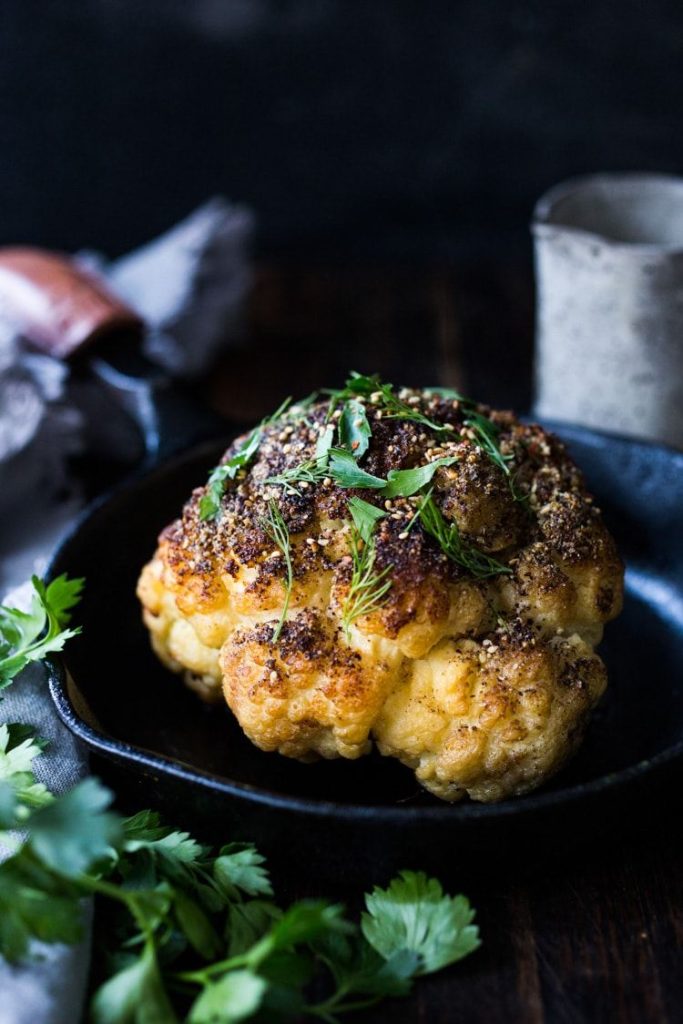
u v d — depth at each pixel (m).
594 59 0.85
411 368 0.74
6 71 0.85
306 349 0.76
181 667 0.50
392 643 0.45
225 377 0.73
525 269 0.86
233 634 0.47
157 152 0.88
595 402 0.64
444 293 0.83
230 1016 0.38
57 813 0.39
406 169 0.90
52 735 0.47
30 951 0.41
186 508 0.49
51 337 0.65
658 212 0.67
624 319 0.62
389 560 0.45
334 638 0.45
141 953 0.42
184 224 0.89
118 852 0.43
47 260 0.69
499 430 0.50
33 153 0.88
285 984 0.40
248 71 0.86
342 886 0.45
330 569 0.45
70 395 0.65
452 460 0.46
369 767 0.48
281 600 0.45
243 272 0.76
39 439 0.63
